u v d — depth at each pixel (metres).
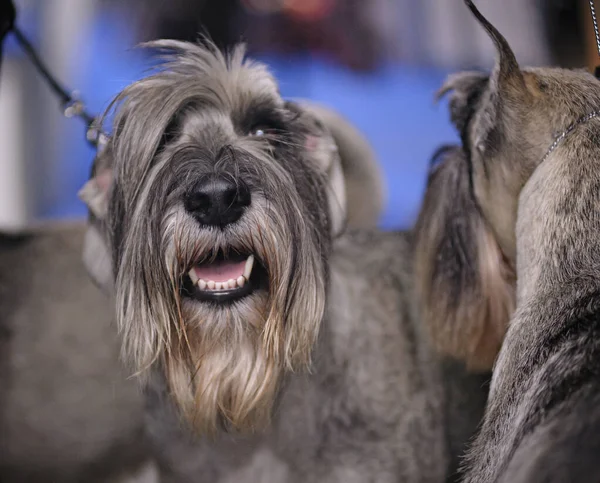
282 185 2.56
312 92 6.66
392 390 3.09
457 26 7.30
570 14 6.52
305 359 2.69
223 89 2.72
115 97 2.76
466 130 2.56
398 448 3.07
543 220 2.09
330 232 2.94
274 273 2.53
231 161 2.48
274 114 2.83
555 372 1.70
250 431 2.86
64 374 3.73
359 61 7.03
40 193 6.55
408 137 6.57
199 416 2.67
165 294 2.51
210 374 2.60
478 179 2.47
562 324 1.83
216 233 2.45
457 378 3.22
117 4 6.61
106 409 3.63
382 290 3.28
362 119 6.68
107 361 3.70
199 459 2.98
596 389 1.50
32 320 3.83
